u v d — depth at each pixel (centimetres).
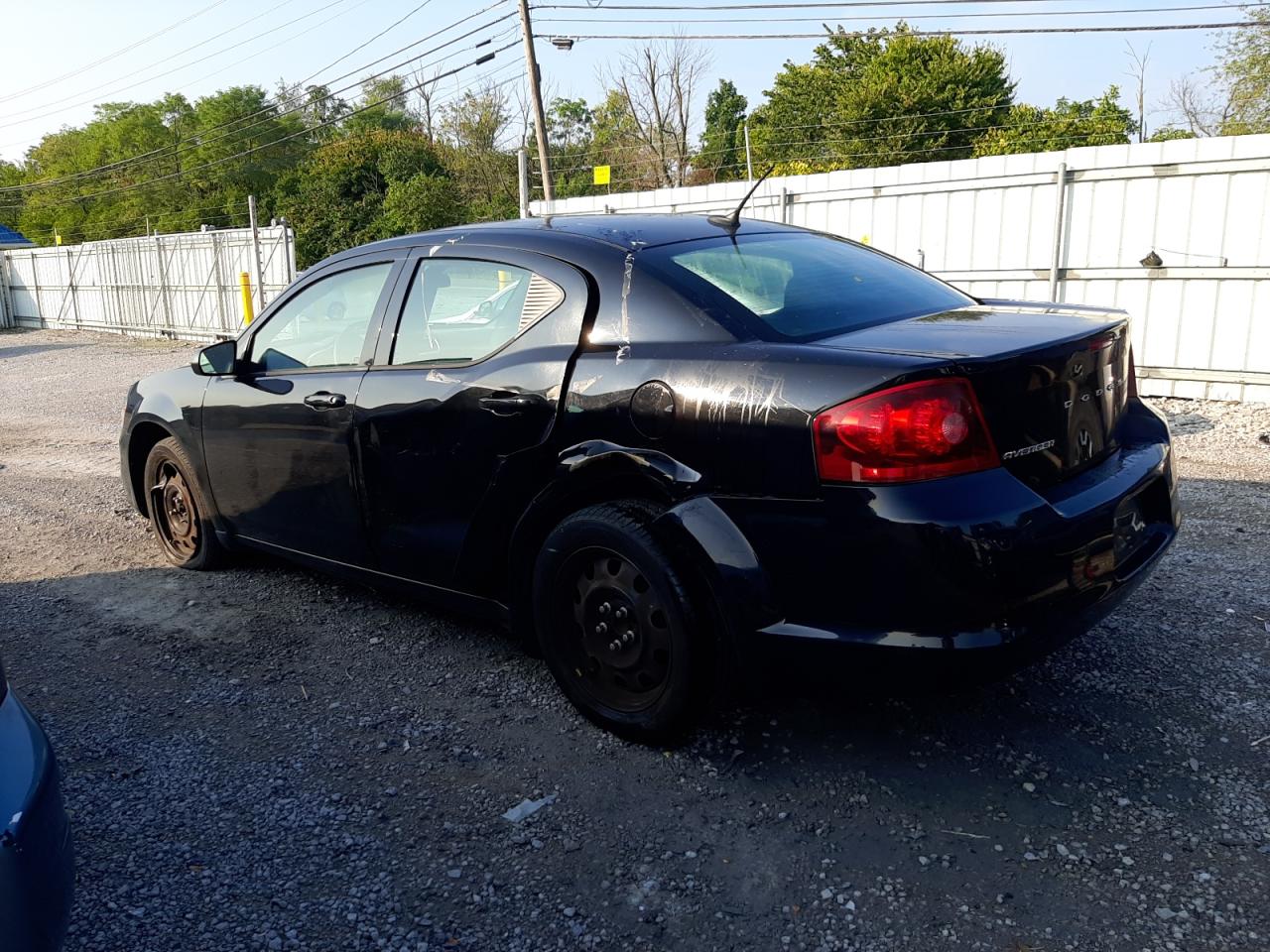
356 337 404
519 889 258
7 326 2928
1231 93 3547
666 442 296
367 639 420
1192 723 322
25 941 177
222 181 6575
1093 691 345
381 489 385
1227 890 245
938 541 253
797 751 316
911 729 325
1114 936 232
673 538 292
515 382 337
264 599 471
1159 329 959
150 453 516
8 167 8088
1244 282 899
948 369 257
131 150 7038
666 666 307
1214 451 718
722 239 358
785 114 5794
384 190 4731
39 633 441
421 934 243
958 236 1077
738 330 299
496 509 348
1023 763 304
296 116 6844
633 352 311
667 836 277
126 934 245
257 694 373
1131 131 4706
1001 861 260
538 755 322
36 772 192
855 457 261
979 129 4644
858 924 240
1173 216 932
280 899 257
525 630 354
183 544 520
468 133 5831
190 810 298
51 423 1081
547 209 1612
